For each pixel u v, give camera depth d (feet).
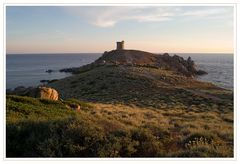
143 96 145.48
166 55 414.82
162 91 159.22
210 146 35.60
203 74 379.14
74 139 33.73
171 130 52.44
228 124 71.77
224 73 396.37
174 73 251.80
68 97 159.63
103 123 43.19
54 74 379.14
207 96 150.00
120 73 207.62
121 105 112.16
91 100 141.08
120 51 411.75
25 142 32.94
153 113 86.99
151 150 35.22
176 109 107.34
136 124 54.44
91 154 32.42
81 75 229.86
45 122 37.50
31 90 84.33
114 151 32.81
